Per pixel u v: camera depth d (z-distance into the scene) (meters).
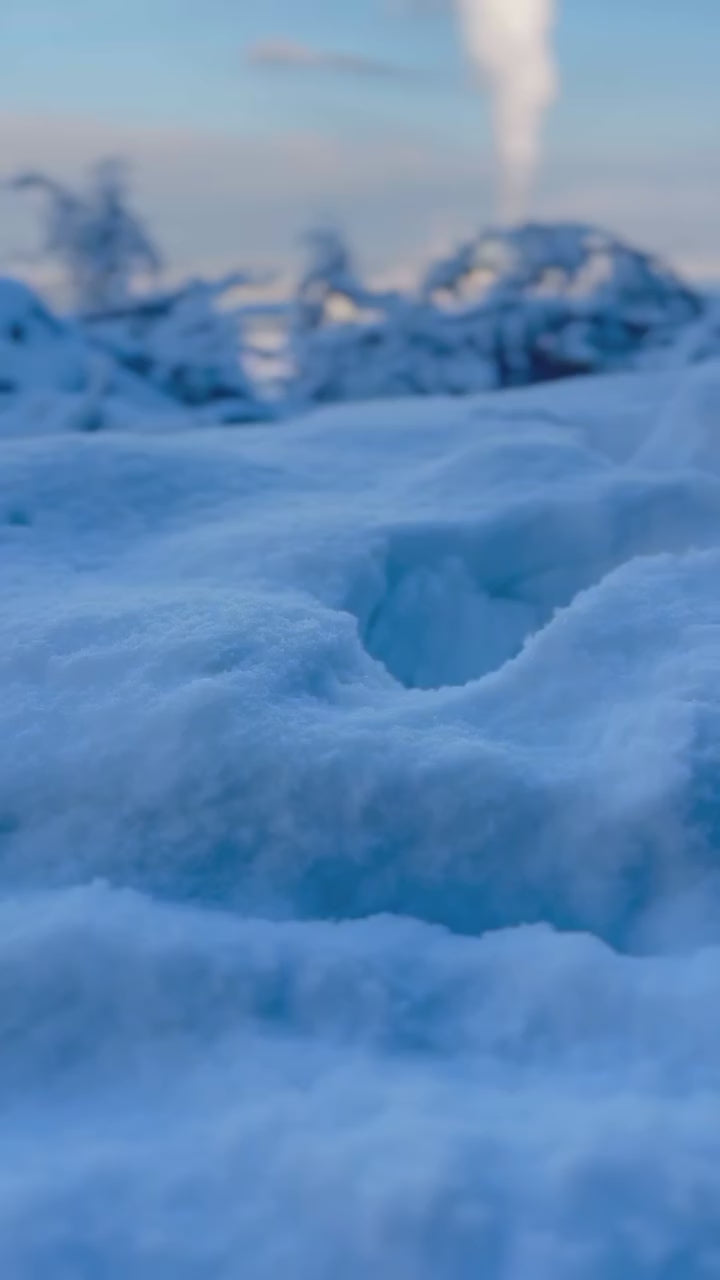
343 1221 0.95
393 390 7.76
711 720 1.55
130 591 2.18
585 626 1.85
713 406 3.29
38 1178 1.01
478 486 2.99
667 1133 1.01
